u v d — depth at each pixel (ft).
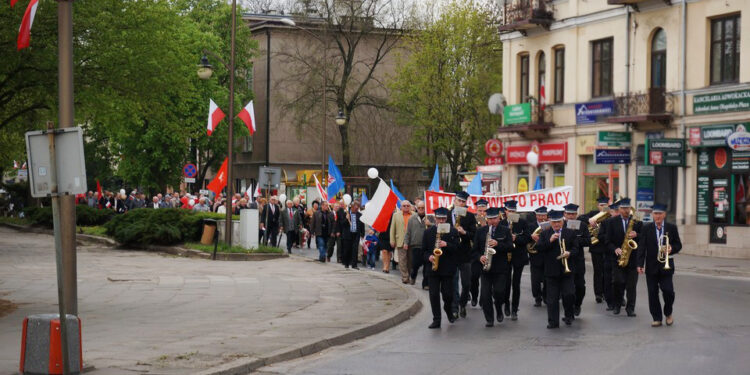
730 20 104.17
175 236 105.60
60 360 32.83
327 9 186.09
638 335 45.42
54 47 90.74
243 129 208.44
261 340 42.73
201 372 34.53
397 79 189.78
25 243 117.19
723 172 102.89
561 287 50.49
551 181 129.90
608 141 113.09
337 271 82.99
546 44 130.41
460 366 37.35
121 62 99.76
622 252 53.52
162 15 104.42
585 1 123.24
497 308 51.31
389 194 79.97
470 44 179.32
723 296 63.31
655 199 112.57
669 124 109.81
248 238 100.53
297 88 199.52
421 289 69.87
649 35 113.50
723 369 35.45
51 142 30.94
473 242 51.29
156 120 115.75
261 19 246.47
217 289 66.54
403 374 35.81
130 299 60.08
